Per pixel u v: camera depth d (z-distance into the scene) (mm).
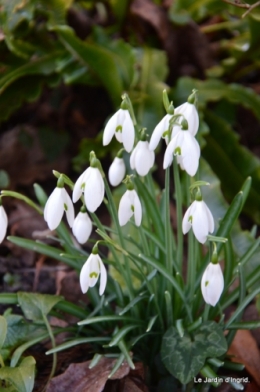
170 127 611
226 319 767
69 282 800
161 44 982
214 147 905
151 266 704
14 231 865
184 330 682
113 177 670
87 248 851
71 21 929
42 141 970
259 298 741
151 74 903
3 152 943
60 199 620
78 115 995
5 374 653
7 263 842
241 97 910
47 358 732
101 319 669
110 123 620
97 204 610
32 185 938
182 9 946
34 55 895
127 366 676
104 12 1020
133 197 632
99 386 663
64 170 958
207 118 912
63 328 710
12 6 849
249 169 890
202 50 987
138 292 708
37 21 915
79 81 912
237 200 666
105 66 875
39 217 877
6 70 876
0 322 666
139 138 638
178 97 908
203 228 610
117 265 708
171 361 667
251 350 734
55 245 852
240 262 685
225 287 693
